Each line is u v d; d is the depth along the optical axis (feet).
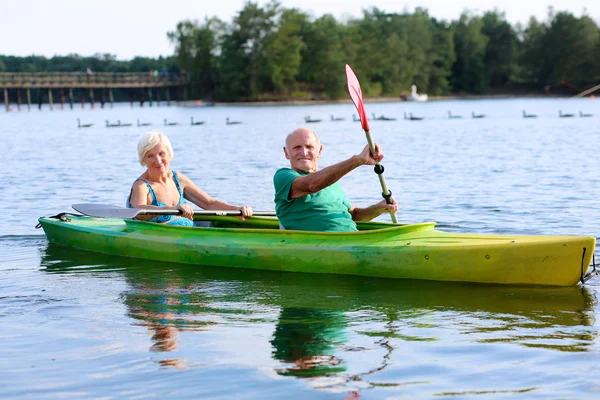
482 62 453.58
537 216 37.65
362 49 403.75
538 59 442.09
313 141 26.48
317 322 20.18
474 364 16.70
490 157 73.31
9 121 193.67
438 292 23.26
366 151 24.17
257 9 362.53
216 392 15.37
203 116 228.22
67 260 29.37
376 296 22.93
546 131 118.11
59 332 19.56
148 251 29.40
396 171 61.67
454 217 38.17
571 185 49.37
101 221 33.17
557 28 434.71
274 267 26.84
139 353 17.76
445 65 442.50
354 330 19.39
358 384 15.65
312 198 26.61
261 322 20.26
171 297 23.24
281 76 369.09
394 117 204.95
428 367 16.57
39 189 52.11
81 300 22.94
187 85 364.99
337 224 26.78
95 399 15.16
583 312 20.63
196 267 27.81
